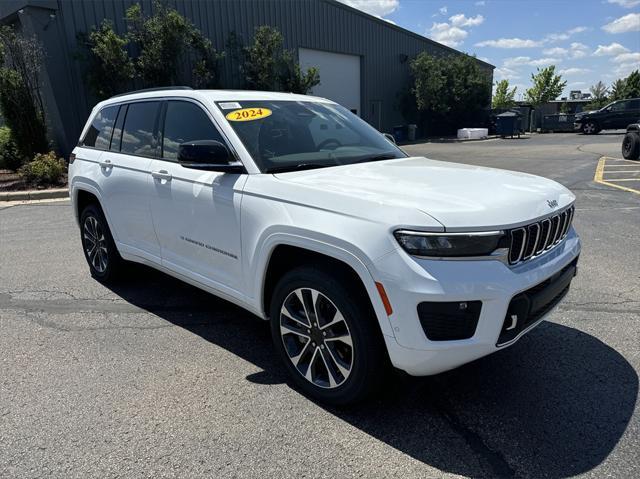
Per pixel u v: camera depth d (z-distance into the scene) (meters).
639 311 4.11
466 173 3.22
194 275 3.65
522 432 2.62
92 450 2.52
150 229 4.02
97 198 4.62
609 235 6.47
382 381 2.72
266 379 3.20
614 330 3.77
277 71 21.34
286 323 3.02
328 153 3.61
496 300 2.38
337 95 27.95
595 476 2.28
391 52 31.89
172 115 3.89
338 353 2.80
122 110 4.55
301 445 2.54
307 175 3.09
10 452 2.51
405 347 2.41
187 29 17.20
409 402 2.92
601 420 2.70
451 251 2.34
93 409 2.87
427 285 2.32
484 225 2.38
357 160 3.61
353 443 2.55
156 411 2.85
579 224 7.10
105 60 15.13
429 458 2.44
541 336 3.71
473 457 2.44
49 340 3.79
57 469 2.38
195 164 3.27
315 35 25.27
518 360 3.37
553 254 2.84
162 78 16.91
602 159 15.95
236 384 3.14
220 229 3.30
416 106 34.22
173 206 3.69
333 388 2.81
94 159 4.71
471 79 34.59
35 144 13.55
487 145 25.55
